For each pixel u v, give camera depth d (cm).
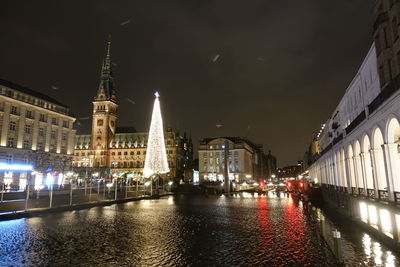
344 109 4403
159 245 2070
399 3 2188
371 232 2275
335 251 1595
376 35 2598
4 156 6450
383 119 2034
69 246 2025
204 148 12825
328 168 5347
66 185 6725
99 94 15900
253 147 15650
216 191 9338
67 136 8506
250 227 2811
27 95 7288
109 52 16538
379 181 2322
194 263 1645
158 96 6869
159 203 5697
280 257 1750
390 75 2378
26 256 1772
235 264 1627
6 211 3525
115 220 3266
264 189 10894
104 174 9700
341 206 3709
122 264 1627
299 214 3809
